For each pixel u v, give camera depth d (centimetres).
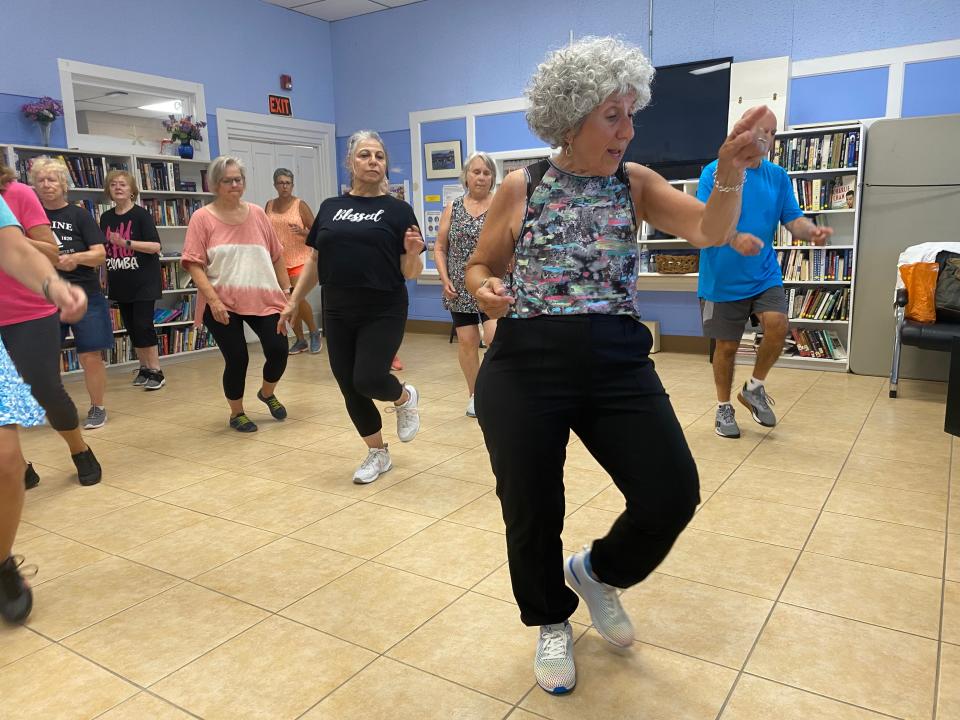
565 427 140
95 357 397
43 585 214
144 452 352
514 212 141
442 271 383
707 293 338
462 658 170
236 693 159
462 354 393
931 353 477
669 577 209
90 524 261
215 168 349
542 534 144
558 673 155
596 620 167
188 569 222
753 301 340
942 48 488
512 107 675
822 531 239
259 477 311
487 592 203
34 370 270
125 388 510
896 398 430
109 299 528
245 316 369
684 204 134
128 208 493
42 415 181
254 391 491
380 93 761
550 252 136
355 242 268
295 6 727
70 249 387
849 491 276
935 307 419
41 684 164
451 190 732
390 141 766
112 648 179
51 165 383
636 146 593
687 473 135
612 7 610
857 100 521
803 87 539
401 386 290
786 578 207
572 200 136
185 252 354
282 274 390
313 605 198
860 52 514
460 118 710
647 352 141
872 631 178
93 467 308
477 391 146
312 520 260
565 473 306
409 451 343
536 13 649
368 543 238
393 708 152
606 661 167
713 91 553
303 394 479
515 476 138
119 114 604
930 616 184
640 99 130
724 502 267
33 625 191
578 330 133
